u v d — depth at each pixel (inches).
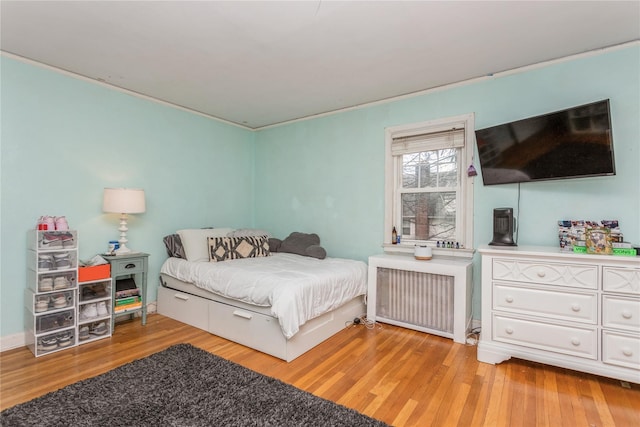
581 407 67.9
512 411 66.4
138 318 124.5
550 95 99.3
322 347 98.3
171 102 136.3
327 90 122.6
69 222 107.5
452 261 112.0
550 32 82.5
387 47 90.0
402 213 133.6
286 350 88.0
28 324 95.3
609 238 79.2
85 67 103.3
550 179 93.6
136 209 111.5
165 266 130.4
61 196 105.6
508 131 100.0
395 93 125.8
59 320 94.7
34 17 75.7
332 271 108.7
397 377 80.1
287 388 73.3
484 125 110.5
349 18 75.9
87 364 85.2
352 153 141.6
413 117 125.3
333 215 147.7
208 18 75.8
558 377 80.4
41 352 90.4
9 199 94.9
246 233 147.2
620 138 89.3
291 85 117.9
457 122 116.2
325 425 61.0
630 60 88.0
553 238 98.5
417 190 128.7
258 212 177.3
